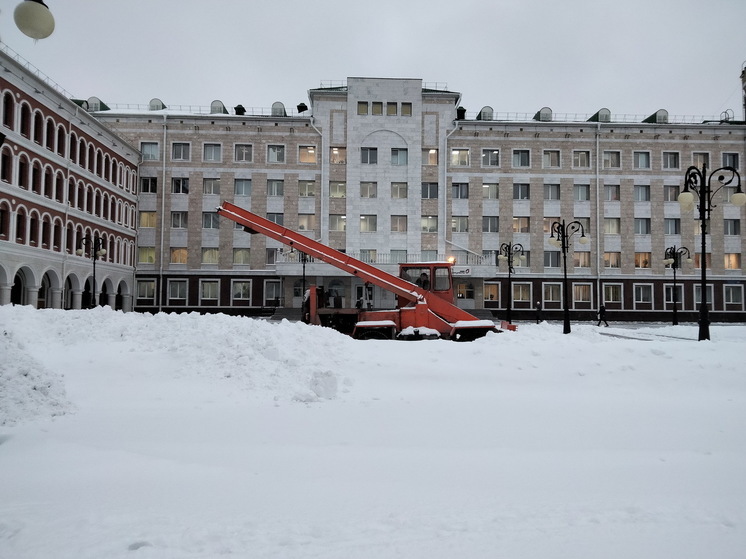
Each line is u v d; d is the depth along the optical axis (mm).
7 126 29922
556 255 48469
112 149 42688
